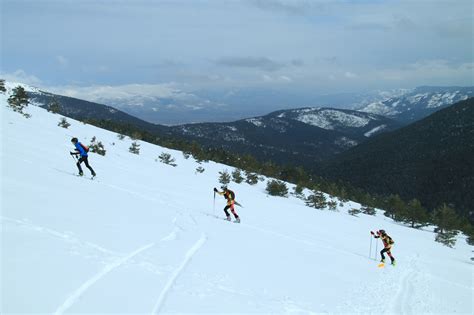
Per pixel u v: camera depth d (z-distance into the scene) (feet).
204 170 172.04
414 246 103.91
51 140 88.53
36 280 20.33
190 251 35.17
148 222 42.24
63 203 38.34
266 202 122.42
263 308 25.29
